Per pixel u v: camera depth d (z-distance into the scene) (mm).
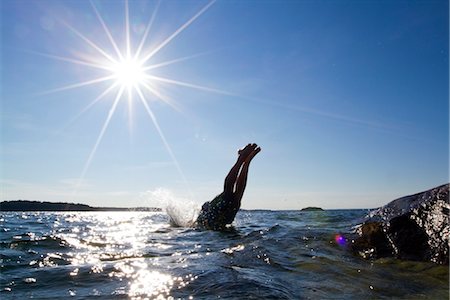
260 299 3338
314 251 6121
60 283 4176
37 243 7895
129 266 5062
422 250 5215
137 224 15992
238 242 7762
